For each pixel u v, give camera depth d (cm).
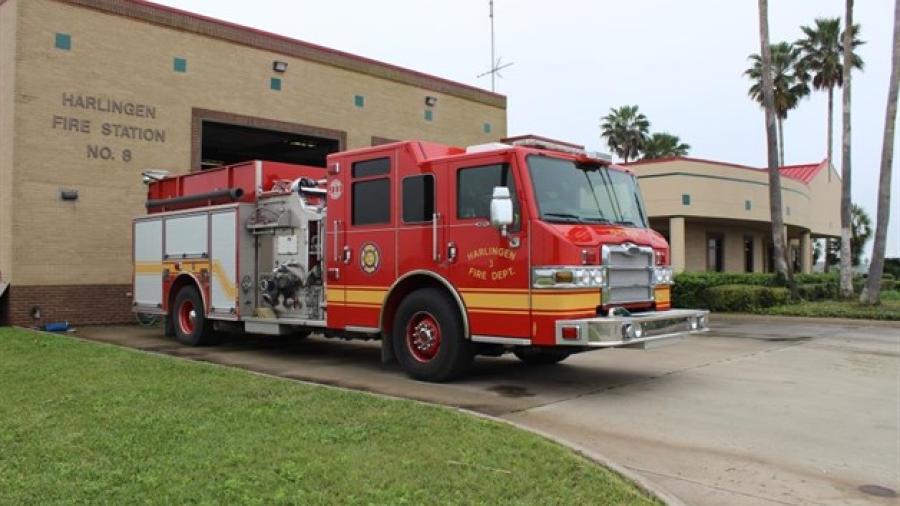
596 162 868
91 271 1547
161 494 418
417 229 870
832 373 948
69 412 626
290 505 404
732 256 3250
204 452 504
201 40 1758
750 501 455
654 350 1197
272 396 706
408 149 884
